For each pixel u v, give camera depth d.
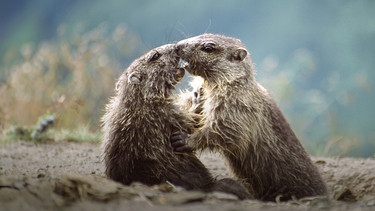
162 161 9.29
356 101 28.80
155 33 49.16
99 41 20.27
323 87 38.41
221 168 12.33
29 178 7.95
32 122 17.11
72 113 16.75
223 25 47.66
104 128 10.06
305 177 10.27
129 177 9.27
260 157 10.08
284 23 44.94
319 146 17.64
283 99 20.64
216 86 10.23
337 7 40.56
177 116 9.75
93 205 7.13
